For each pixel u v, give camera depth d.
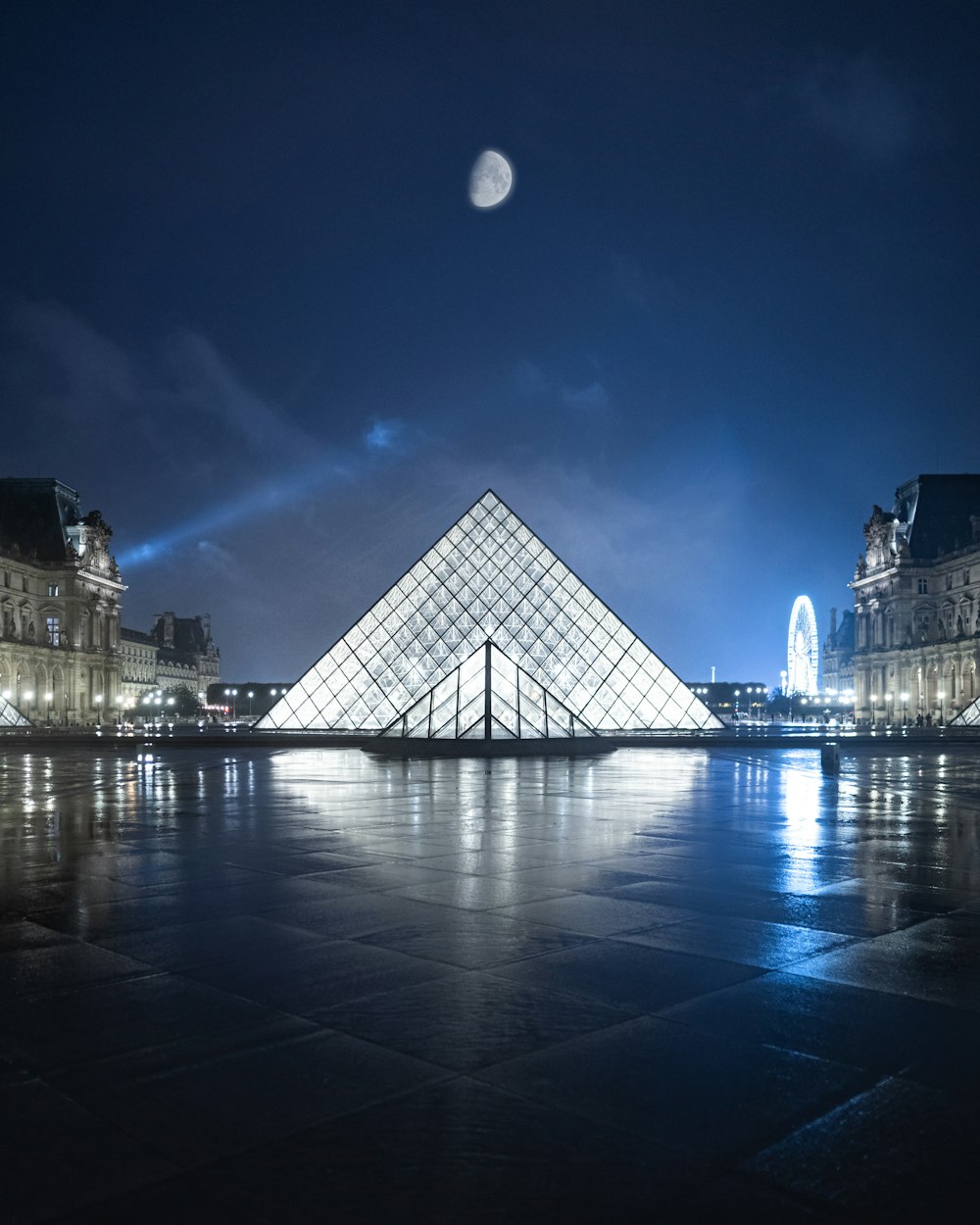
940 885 15.92
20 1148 6.62
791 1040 8.59
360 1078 7.73
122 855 18.81
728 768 47.34
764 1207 5.93
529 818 25.12
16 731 115.31
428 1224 5.74
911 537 165.88
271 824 23.77
